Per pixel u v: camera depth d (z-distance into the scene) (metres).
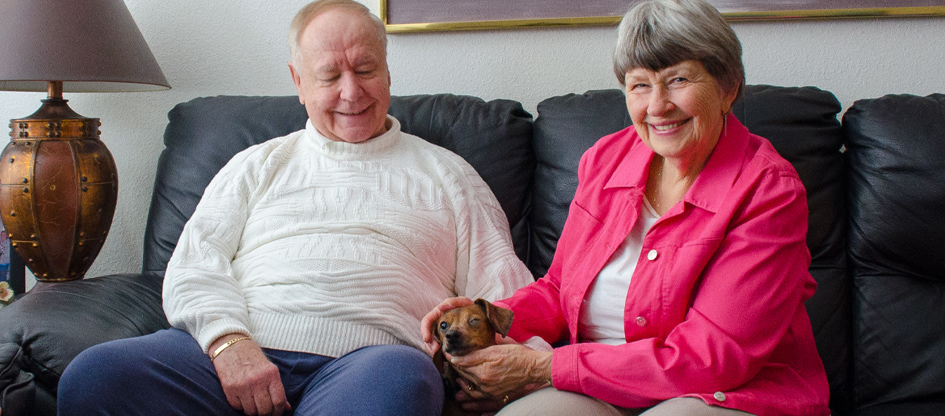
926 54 1.74
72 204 1.67
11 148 1.68
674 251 1.05
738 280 0.96
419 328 1.30
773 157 1.05
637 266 1.08
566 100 1.68
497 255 1.45
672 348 0.98
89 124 1.75
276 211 1.41
